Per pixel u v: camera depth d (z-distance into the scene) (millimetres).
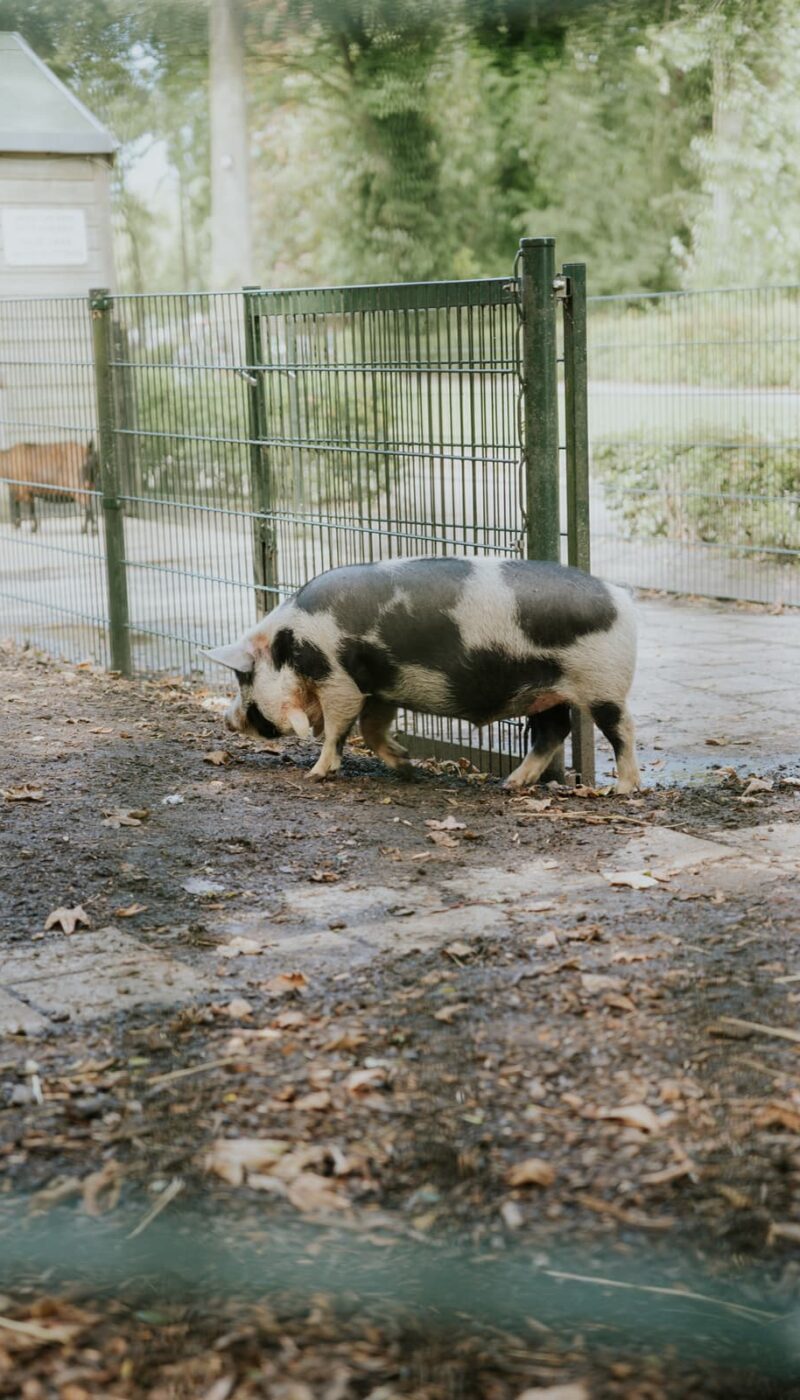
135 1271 2889
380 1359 2639
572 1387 2564
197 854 5457
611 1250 2926
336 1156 3266
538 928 4598
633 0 31172
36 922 4820
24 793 6254
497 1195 3113
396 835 5633
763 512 11773
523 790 6258
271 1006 4086
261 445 7531
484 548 6449
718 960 4285
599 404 13055
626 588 6074
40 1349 2680
